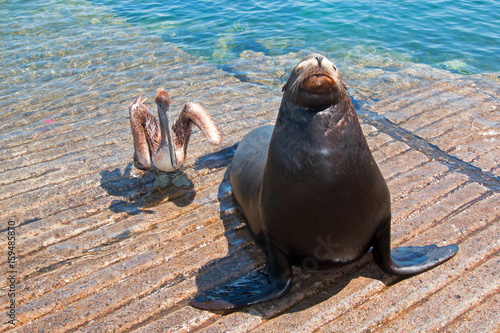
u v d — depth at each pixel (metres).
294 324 2.18
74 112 4.27
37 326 2.27
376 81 4.68
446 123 3.68
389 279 2.35
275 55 5.59
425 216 2.74
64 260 2.64
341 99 2.03
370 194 2.07
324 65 1.95
